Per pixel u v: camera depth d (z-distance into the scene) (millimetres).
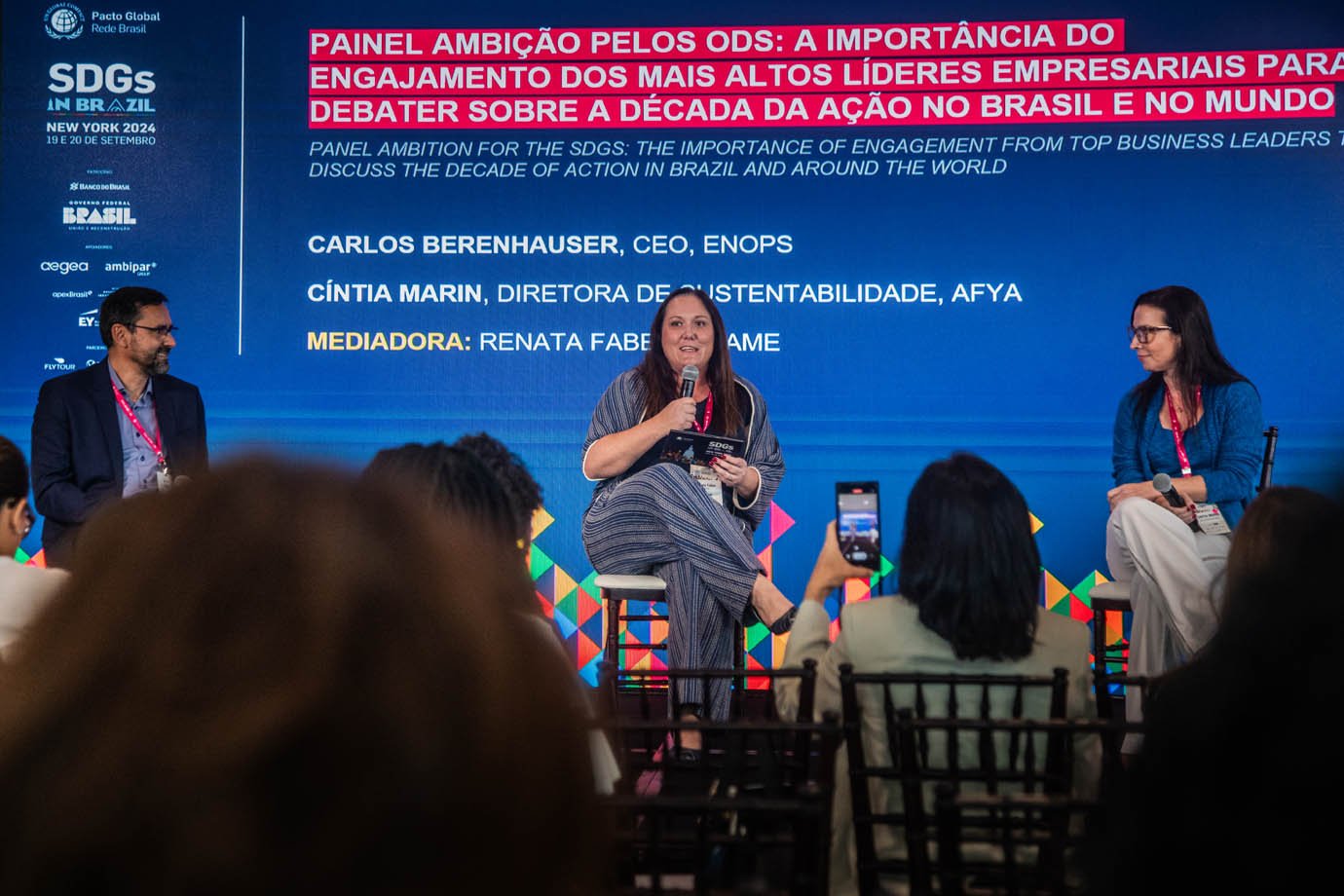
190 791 322
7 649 350
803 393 4941
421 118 5027
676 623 3668
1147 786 865
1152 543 3461
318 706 333
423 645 356
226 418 4984
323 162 5027
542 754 369
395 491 391
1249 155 4867
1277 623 839
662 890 1331
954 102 4934
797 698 2064
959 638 1880
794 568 4922
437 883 344
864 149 4957
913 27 4938
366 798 334
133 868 321
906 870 1831
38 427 4359
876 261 4949
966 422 4906
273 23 5031
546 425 5000
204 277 5000
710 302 4148
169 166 5012
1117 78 4898
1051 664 1905
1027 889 1599
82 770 325
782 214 4973
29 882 321
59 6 5000
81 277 4992
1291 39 4855
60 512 4297
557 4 5000
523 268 5012
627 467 3980
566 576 4984
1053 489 4883
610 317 5012
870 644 1951
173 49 5016
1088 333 4898
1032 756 1704
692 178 4992
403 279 5016
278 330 5004
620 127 5008
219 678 335
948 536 1872
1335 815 793
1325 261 4844
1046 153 4914
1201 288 4875
